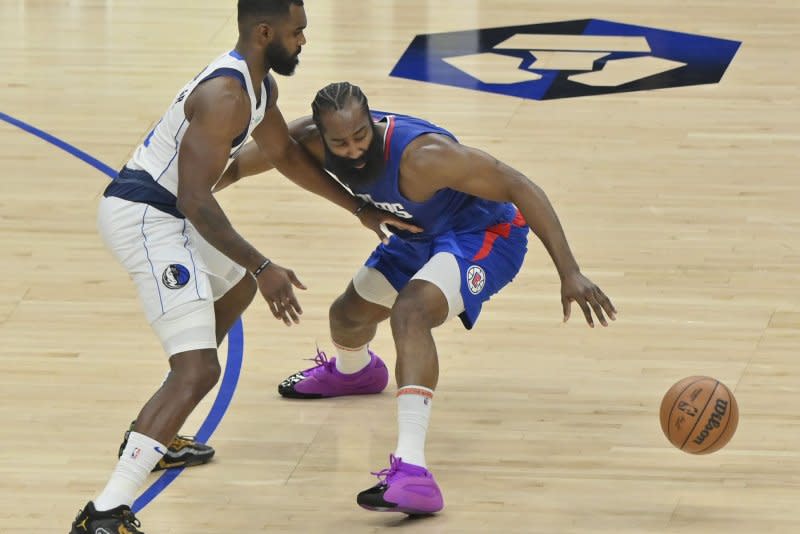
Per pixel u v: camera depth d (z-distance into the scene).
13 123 26.00
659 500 14.63
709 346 18.09
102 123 26.05
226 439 16.12
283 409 16.86
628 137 25.27
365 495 13.87
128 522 13.29
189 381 13.59
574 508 14.48
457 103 26.95
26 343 18.45
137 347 18.39
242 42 13.77
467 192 14.52
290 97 27.11
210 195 13.45
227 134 13.48
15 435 16.11
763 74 28.36
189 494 14.88
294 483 15.12
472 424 16.33
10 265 20.73
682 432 14.31
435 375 14.38
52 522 14.27
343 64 29.08
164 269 13.78
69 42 30.47
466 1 33.47
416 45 30.33
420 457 14.10
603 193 22.97
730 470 15.22
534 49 30.03
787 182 23.31
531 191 14.34
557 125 25.89
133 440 13.38
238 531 14.11
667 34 30.84
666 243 21.17
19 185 23.42
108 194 14.21
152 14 32.44
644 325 18.72
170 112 13.92
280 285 13.45
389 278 15.98
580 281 14.26
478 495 14.78
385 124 14.56
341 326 16.47
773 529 14.03
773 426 16.11
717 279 20.02
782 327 18.58
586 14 32.38
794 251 20.84
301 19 13.73
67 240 21.58
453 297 14.73
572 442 15.89
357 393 17.25
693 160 24.22
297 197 23.33
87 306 19.55
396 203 14.85
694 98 27.14
